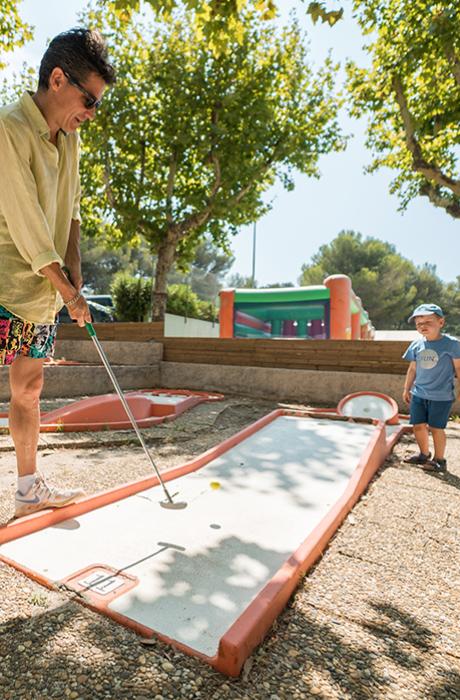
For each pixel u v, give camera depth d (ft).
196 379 24.73
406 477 10.39
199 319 52.16
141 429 14.61
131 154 38.47
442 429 11.19
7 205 5.65
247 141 36.14
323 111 40.55
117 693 3.62
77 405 15.61
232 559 5.77
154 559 5.66
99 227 43.32
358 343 21.07
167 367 25.64
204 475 8.99
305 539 6.28
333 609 5.12
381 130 44.32
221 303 38.47
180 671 3.90
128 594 4.90
